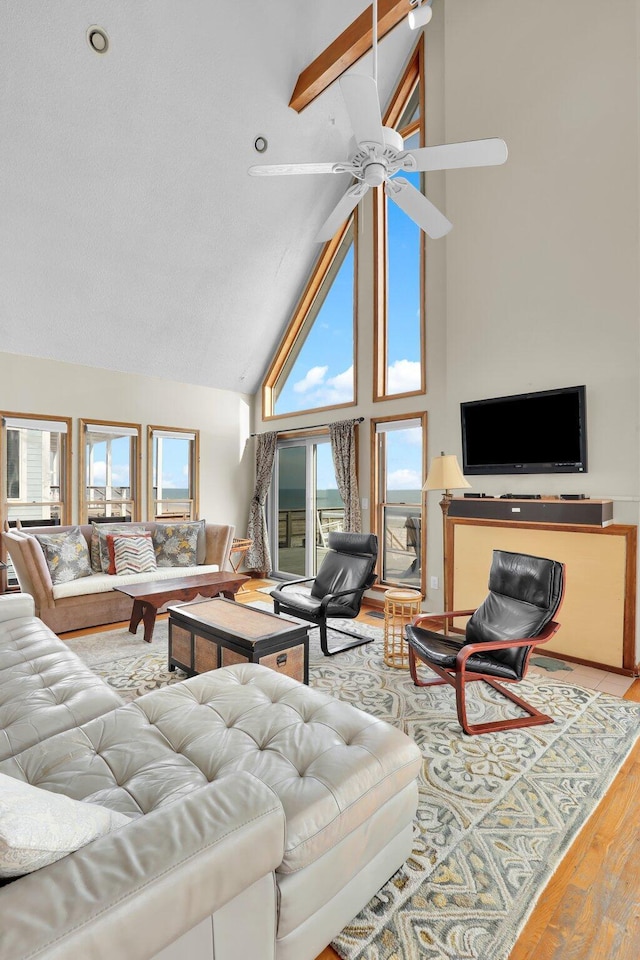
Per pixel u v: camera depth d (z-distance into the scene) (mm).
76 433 5477
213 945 1018
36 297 4754
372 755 1548
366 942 1439
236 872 1022
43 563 4230
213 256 5328
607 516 3572
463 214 4535
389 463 5512
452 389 4633
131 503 5984
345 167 2650
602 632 3617
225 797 1125
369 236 5605
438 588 4836
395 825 1590
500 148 2457
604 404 3691
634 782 2236
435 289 4902
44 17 3391
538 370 4039
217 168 4684
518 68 4121
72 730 1733
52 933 785
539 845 1832
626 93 3562
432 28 4891
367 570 4184
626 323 3576
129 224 4652
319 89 4430
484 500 4176
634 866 1738
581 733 2674
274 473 7047
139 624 4641
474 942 1443
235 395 6984
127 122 4055
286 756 1562
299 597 4180
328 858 1322
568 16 3848
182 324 5766
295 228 5621
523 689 3266
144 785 1432
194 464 6547
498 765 2357
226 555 5449
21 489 5152
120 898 862
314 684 3307
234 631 2926
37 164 3977
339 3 4289
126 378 5879
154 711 1884
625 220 3574
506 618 3053
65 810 979
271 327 6500
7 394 5000
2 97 3588
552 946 1433
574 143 3828
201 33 3877
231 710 1883
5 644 2629
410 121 5496
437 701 3053
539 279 4031
